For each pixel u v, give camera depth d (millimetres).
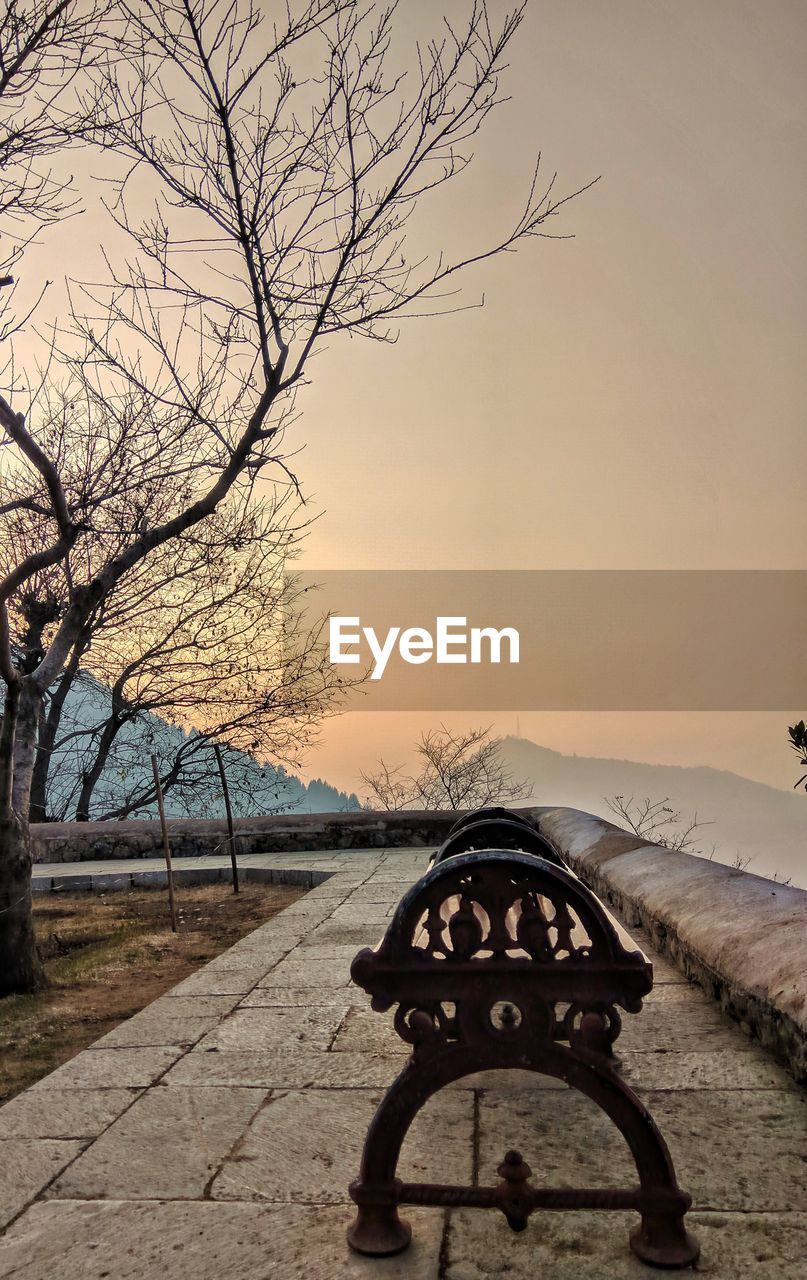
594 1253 2037
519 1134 2695
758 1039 3398
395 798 19094
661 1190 2010
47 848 12258
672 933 4656
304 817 12039
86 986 5391
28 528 14383
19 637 14938
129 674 16672
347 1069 3322
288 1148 2648
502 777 18969
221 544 12711
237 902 8531
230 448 6672
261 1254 2078
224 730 16375
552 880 2113
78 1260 2082
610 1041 2062
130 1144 2723
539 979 2084
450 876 2143
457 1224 2201
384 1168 2105
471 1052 2092
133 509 9734
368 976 2117
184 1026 3988
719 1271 1938
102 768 17875
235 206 6094
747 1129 2650
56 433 12539
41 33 5406
